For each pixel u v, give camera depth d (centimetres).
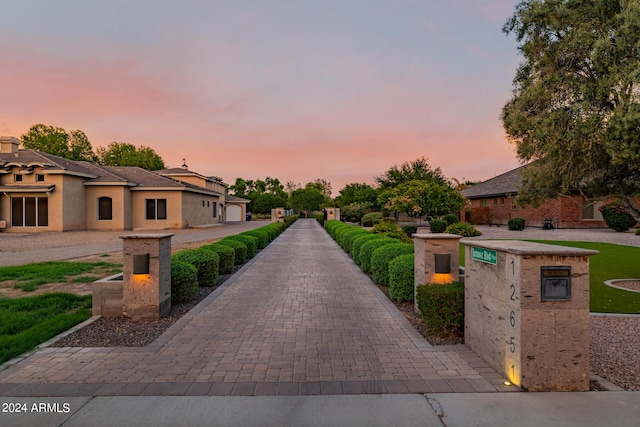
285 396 285
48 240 1691
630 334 443
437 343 415
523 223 2481
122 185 2358
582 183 747
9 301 567
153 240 500
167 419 250
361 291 702
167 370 337
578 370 292
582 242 1623
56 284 732
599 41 567
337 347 402
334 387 302
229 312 548
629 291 689
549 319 291
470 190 3669
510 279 306
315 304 600
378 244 902
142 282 501
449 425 243
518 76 714
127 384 307
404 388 300
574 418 250
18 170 2119
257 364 353
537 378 291
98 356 370
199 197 2883
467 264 402
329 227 2333
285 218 3341
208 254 746
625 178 704
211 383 309
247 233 1390
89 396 284
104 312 507
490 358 347
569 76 622
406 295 586
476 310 379
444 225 2206
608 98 595
